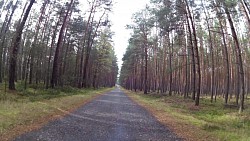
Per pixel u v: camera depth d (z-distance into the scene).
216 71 55.16
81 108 21.05
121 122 15.30
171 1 29.31
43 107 18.09
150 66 75.50
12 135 9.78
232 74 49.78
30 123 12.52
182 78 63.62
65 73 54.44
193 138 11.70
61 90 36.72
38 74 48.88
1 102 18.14
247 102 32.53
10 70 26.70
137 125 14.53
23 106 17.28
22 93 25.64
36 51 44.59
